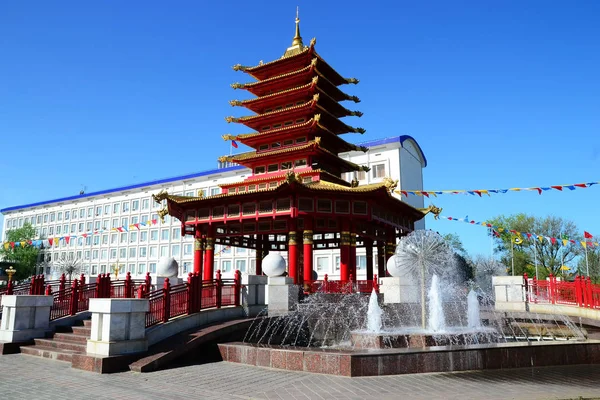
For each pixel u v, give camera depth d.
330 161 44.62
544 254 80.69
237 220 39.34
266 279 26.61
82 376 16.06
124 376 16.03
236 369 17.02
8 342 21.86
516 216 82.44
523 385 13.52
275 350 17.22
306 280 35.53
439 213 45.22
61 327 23.72
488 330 21.98
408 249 26.94
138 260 95.00
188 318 21.38
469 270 70.00
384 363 15.40
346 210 37.41
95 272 100.88
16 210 122.31
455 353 15.91
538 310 27.47
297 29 49.03
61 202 110.94
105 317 18.02
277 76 45.78
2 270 81.44
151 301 20.02
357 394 12.68
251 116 45.16
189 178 91.31
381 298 29.73
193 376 15.81
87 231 104.88
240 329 22.31
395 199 40.38
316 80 42.44
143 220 96.69
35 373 16.69
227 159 45.66
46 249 111.00
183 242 89.75
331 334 26.17
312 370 16.05
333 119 44.75
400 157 73.75
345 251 37.59
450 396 12.17
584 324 24.66
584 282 26.23
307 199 36.81
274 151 43.16
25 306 22.86
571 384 13.66
